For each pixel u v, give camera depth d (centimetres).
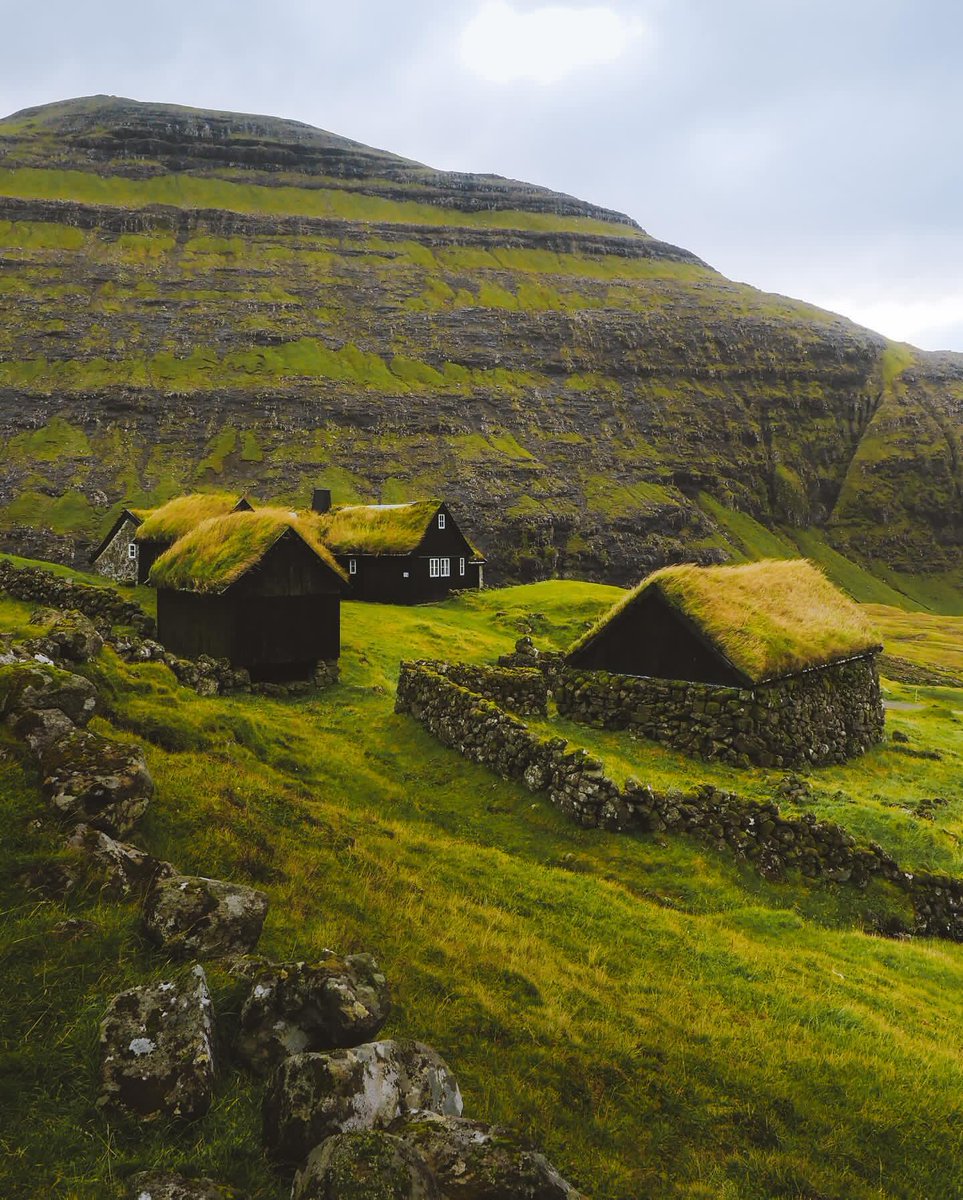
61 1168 542
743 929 1498
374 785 1859
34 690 1132
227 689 2806
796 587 3381
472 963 1038
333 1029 673
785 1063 984
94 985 716
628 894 1527
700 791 1886
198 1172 559
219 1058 674
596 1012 1009
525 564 19412
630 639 2962
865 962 1451
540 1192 548
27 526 16838
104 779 984
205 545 3156
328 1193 495
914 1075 1013
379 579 6594
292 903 1032
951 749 3647
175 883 848
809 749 2848
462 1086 776
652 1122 823
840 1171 809
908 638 11369
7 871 840
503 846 1706
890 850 2041
